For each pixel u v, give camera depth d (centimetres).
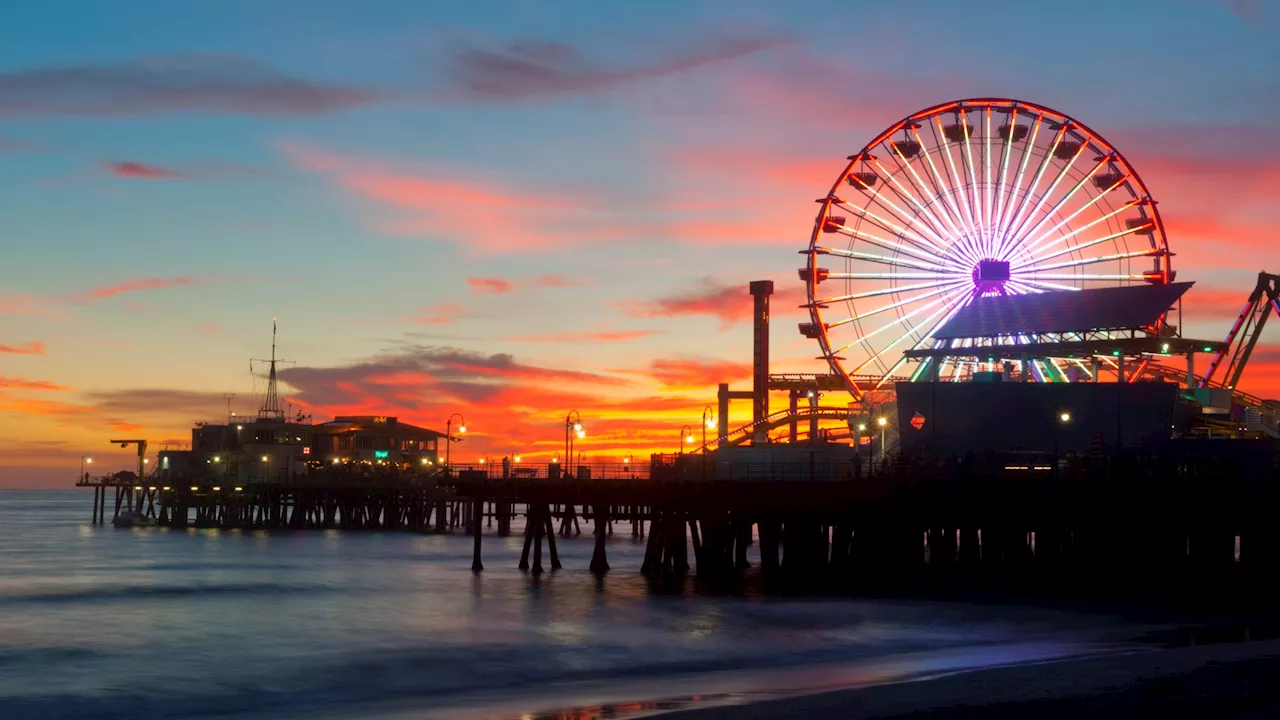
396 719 3828
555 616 6034
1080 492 5938
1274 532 5616
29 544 13162
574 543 12600
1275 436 7244
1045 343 7988
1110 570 5950
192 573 9150
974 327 8400
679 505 7400
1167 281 9131
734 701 3931
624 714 3744
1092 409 7106
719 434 11850
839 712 3262
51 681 4581
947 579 6359
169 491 17338
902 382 7356
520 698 4162
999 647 4878
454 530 15175
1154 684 3425
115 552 11706
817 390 11769
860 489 6550
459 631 5628
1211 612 5656
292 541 13212
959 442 7250
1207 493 5712
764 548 7100
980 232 9194
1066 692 3381
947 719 3111
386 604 6744
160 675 4681
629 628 5625
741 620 5778
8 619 6306
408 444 17562
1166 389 7038
